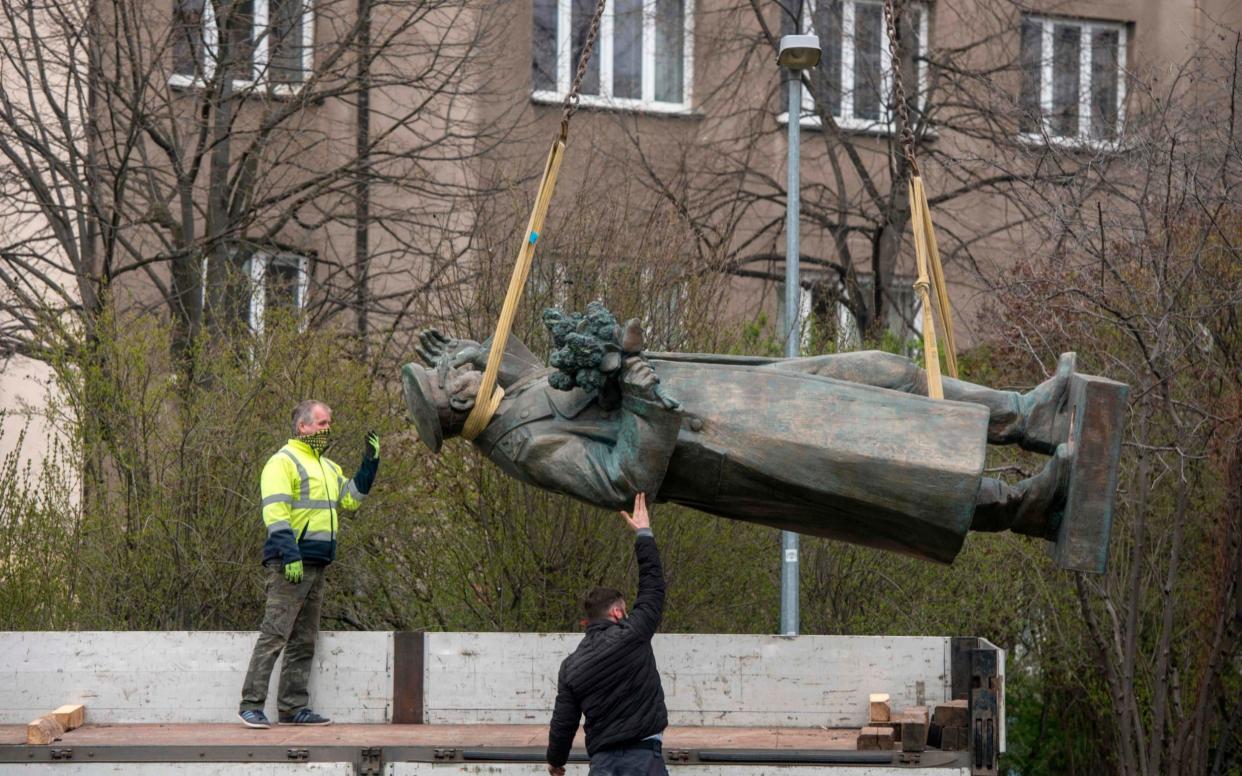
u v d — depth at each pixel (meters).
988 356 20.08
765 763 11.73
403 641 13.47
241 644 13.44
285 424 17.34
